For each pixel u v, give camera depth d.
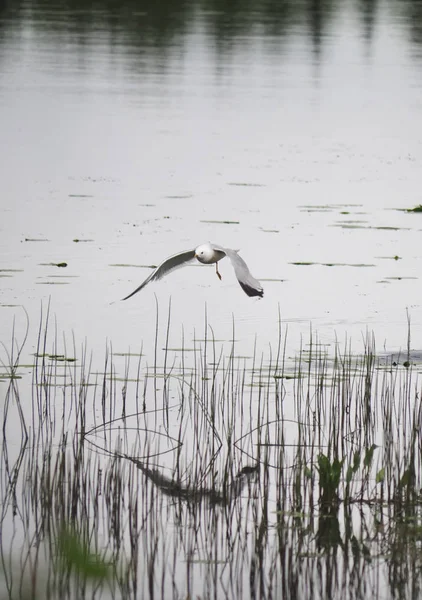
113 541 9.94
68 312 17.03
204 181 27.83
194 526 10.38
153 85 43.00
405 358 15.10
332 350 15.46
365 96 41.69
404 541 10.01
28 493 11.00
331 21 63.22
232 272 19.81
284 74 46.28
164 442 12.34
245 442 12.38
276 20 62.97
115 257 20.47
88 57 49.44
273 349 15.49
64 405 13.17
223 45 53.91
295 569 9.64
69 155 30.56
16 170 28.45
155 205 25.05
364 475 11.44
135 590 9.12
